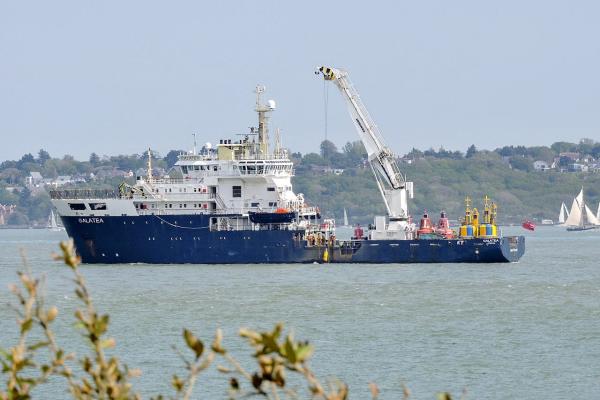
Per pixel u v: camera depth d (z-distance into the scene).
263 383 97.94
